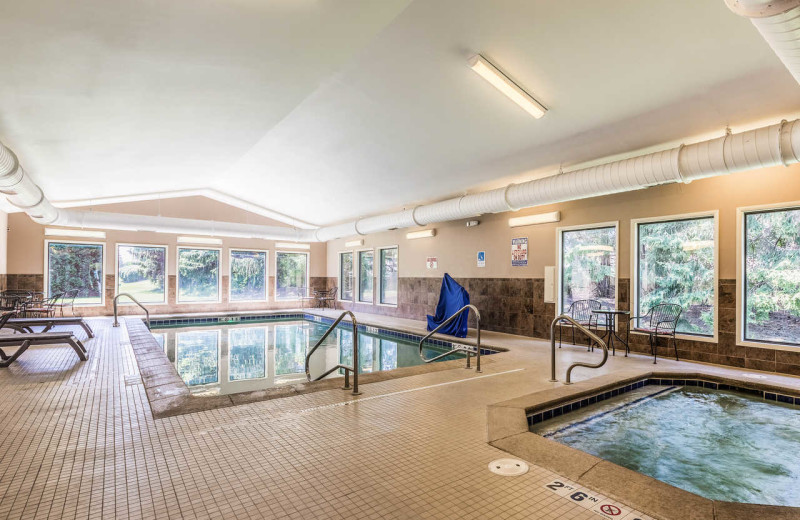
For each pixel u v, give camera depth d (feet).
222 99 17.47
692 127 16.94
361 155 25.45
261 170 31.83
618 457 10.78
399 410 12.27
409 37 14.66
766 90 13.98
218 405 12.53
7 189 20.65
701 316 20.01
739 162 15.10
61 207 36.17
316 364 23.76
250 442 9.80
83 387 14.51
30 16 10.43
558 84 15.35
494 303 29.68
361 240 43.86
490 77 15.14
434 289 34.78
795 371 16.92
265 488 7.64
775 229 17.87
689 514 6.77
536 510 6.95
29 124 17.17
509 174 24.58
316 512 6.86
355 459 8.91
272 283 47.19
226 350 27.55
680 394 16.17
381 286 41.68
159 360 18.80
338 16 12.37
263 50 13.84
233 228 40.93
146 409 12.21
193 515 6.73
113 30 11.50
